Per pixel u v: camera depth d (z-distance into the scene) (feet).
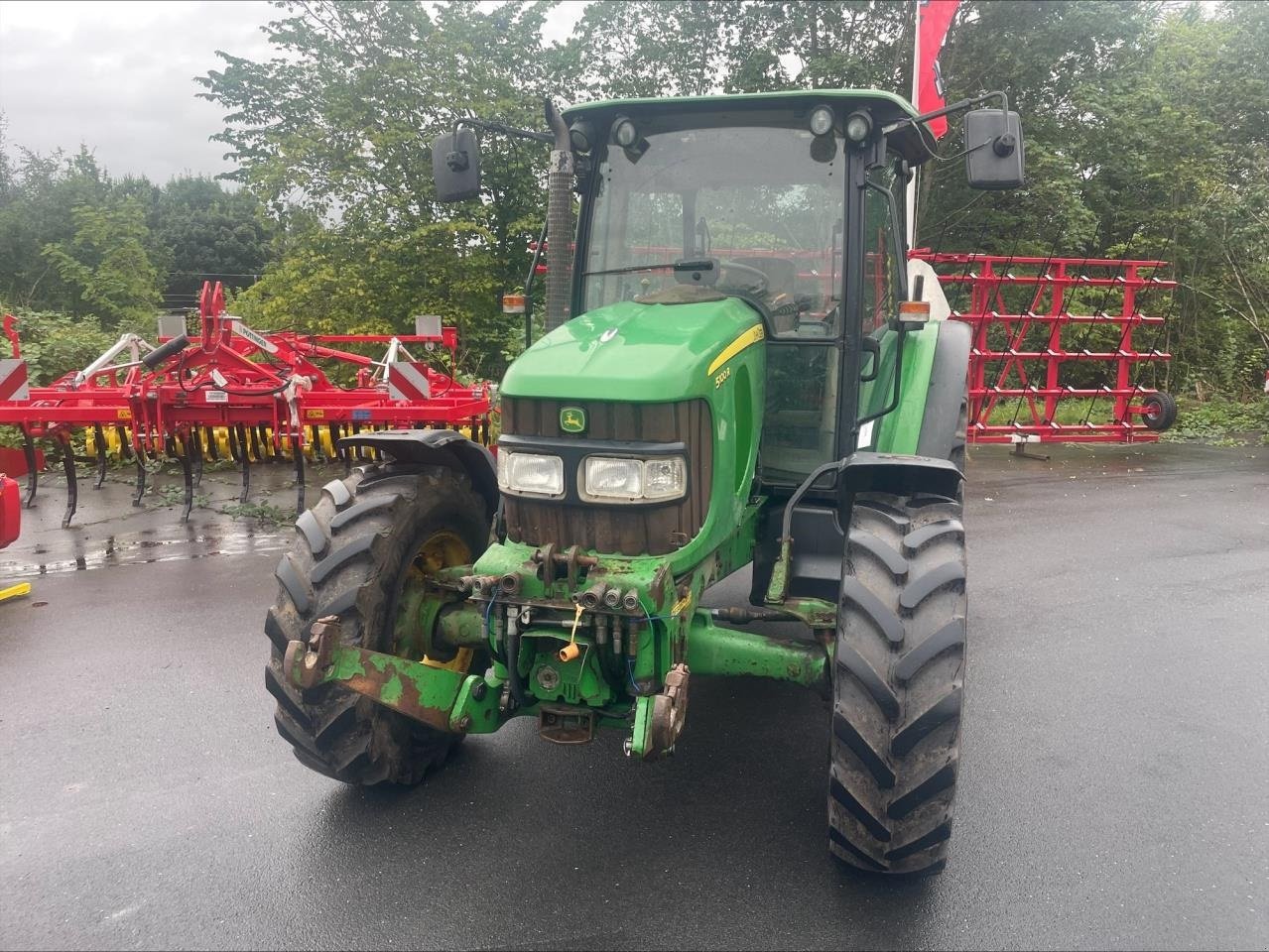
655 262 12.96
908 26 54.75
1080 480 32.50
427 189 47.57
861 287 12.17
